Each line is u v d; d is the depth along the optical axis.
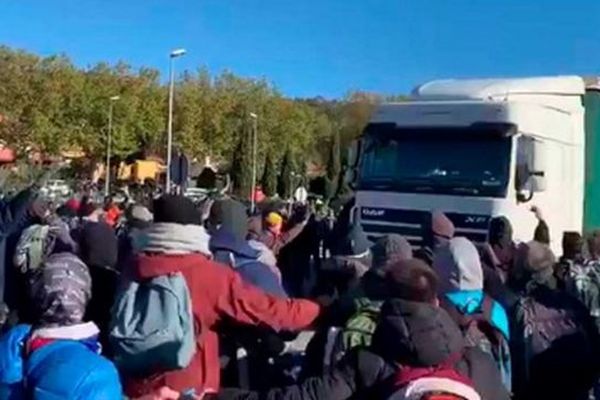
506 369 5.15
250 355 5.15
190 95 84.50
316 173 87.06
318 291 6.05
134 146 79.31
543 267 6.62
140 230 5.01
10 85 73.31
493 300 5.72
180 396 4.07
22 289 4.17
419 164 14.99
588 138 15.91
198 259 4.58
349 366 3.76
